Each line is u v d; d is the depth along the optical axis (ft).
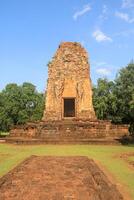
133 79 181.57
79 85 205.67
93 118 203.00
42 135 187.01
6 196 56.18
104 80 263.49
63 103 205.36
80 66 207.62
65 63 208.13
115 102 212.64
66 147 151.74
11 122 282.15
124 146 159.12
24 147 153.69
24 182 68.28
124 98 187.93
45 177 74.08
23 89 297.33
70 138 182.09
